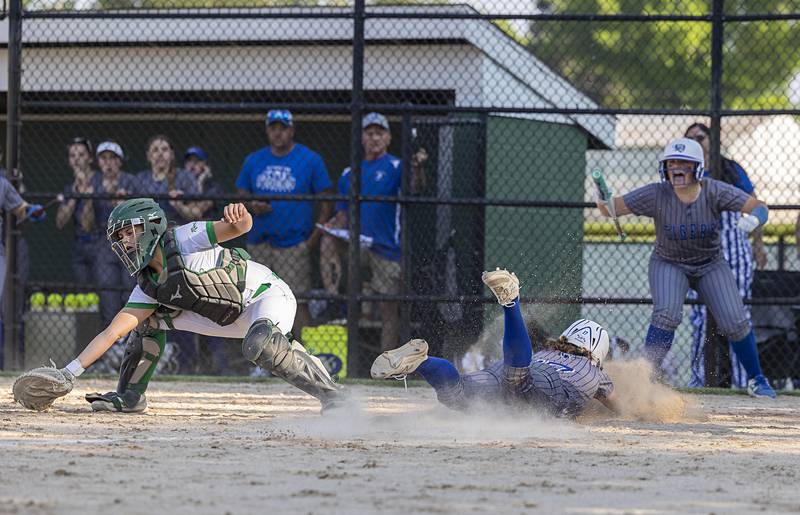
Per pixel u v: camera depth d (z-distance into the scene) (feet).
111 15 94.48
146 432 54.19
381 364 55.16
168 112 115.44
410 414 63.67
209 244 56.95
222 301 57.82
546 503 35.94
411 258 93.97
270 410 67.31
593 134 109.09
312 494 36.83
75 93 112.47
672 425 62.03
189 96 113.80
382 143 95.35
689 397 81.30
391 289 95.35
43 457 44.62
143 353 63.31
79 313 99.09
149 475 40.50
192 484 38.65
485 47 101.55
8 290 93.66
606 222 119.75
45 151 129.18
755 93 179.83
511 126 96.58
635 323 102.53
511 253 95.96
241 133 126.41
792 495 38.70
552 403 58.44
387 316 93.61
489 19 89.81
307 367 59.77
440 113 99.50
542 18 89.66
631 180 123.24
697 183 76.33
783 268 103.60
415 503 35.47
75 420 58.54
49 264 133.59
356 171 90.58
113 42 101.55
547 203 88.63
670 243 77.10
